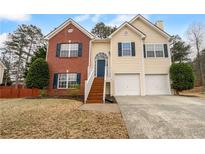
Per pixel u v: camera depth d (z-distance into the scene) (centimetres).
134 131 465
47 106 862
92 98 1053
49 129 488
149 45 1639
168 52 1616
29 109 797
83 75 1553
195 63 3522
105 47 1675
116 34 1623
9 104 988
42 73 1472
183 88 1438
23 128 499
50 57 1614
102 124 534
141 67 1545
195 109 763
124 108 802
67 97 1232
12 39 3547
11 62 3659
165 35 1647
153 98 1220
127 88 1520
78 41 1634
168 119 584
